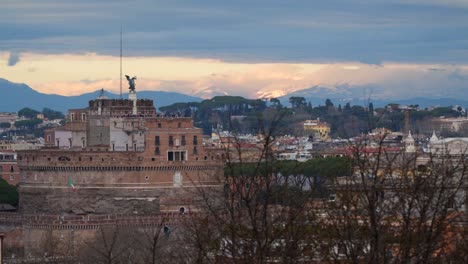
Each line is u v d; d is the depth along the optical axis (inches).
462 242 5954.7
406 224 5669.3
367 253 5748.0
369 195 5959.6
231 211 5836.6
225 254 6117.1
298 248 5871.1
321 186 6771.7
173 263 7504.9
